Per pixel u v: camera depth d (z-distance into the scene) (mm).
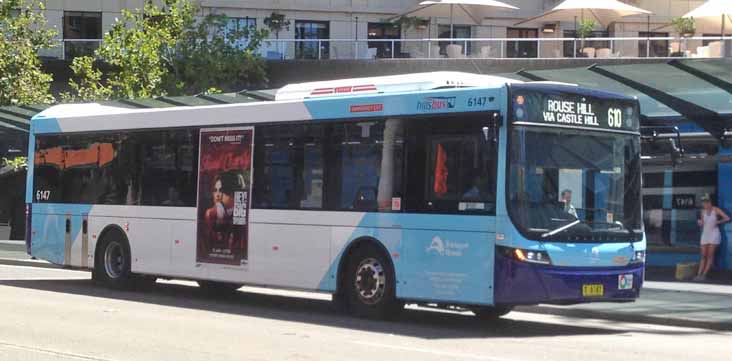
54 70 38750
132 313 15250
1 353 11023
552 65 32156
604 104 13914
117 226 18875
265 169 16172
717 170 23406
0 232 37062
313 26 43719
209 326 13688
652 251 24172
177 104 28172
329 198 15148
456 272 13453
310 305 17266
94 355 10922
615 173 13883
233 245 16578
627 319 15672
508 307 14539
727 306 16766
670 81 22531
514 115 13031
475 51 33812
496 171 13047
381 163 14477
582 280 13188
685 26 35188
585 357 11367
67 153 20109
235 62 34719
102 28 43250
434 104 13875
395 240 14203
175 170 17797
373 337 12828
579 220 13336
